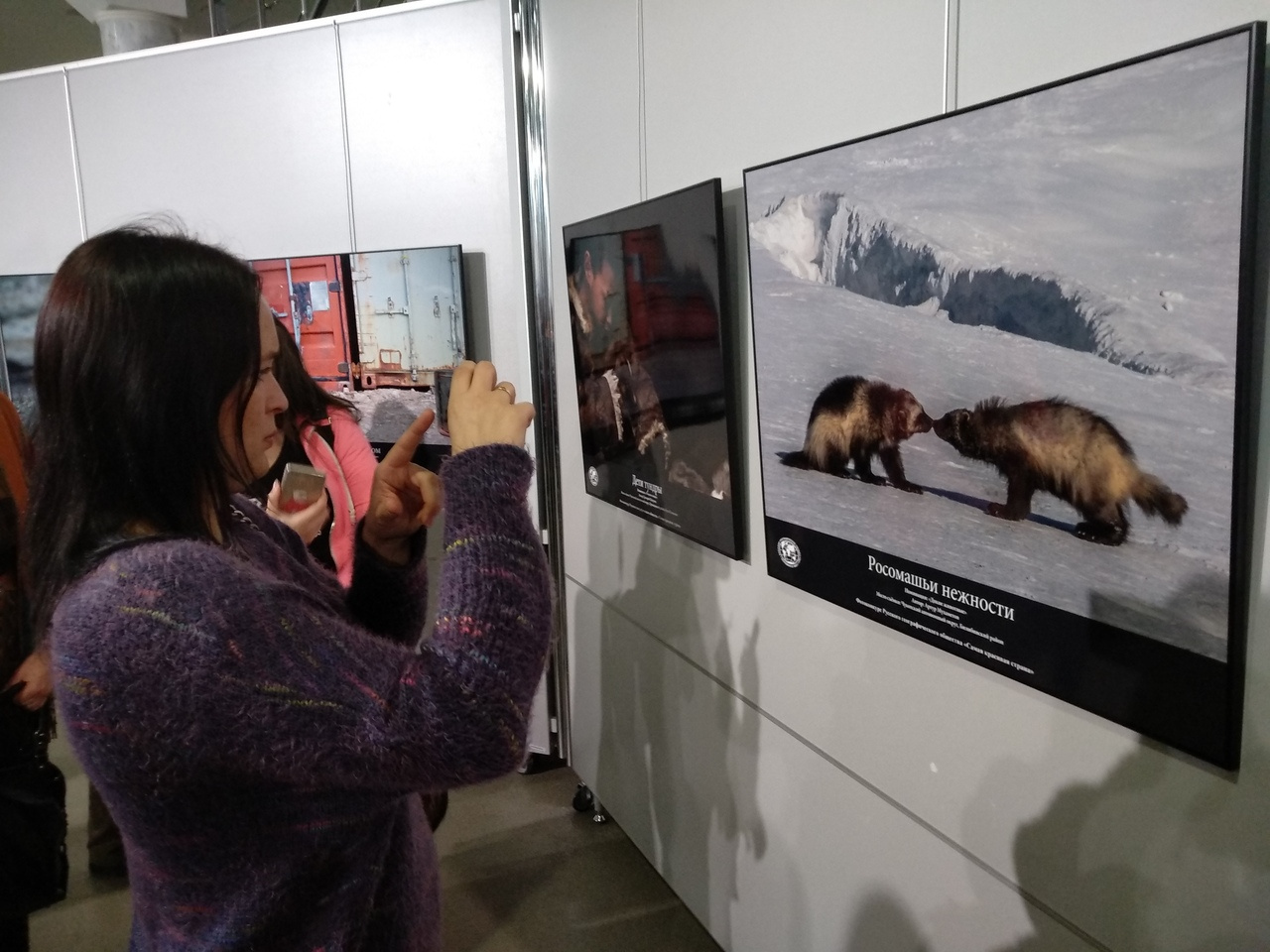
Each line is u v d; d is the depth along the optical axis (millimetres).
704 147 1667
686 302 1658
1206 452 826
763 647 1684
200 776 628
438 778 680
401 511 1012
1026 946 1167
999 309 1024
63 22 4383
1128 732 989
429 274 2707
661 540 2033
